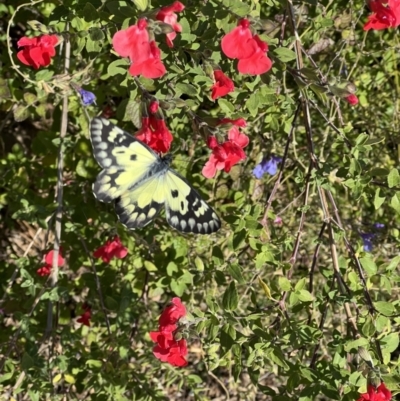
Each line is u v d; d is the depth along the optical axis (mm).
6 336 462
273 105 431
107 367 436
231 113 399
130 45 365
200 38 394
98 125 368
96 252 444
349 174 393
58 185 438
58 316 455
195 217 383
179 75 396
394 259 392
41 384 416
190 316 388
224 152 380
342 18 473
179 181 383
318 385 378
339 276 393
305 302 395
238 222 395
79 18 403
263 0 428
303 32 468
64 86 416
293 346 385
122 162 376
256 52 370
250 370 396
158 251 460
